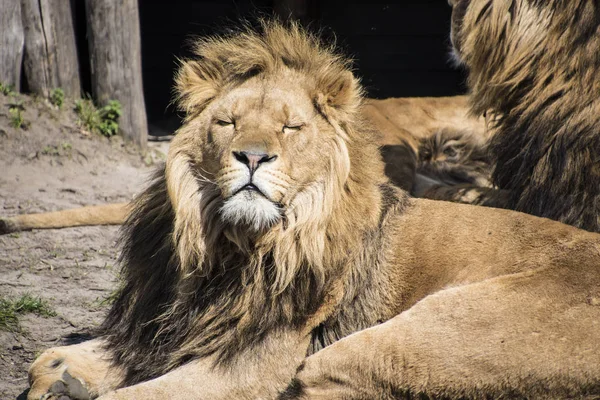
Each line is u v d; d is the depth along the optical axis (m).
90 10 16.05
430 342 6.26
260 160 6.41
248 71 6.88
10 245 11.32
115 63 16.06
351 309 6.92
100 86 16.17
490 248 6.97
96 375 7.23
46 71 15.93
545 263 6.76
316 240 6.67
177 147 6.79
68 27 16.22
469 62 9.86
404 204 7.51
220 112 6.67
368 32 20.70
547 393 6.08
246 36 7.16
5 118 15.10
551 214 8.70
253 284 6.71
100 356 7.44
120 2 15.92
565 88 8.80
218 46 7.09
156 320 7.01
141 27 20.33
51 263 10.81
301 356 6.79
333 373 6.29
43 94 15.92
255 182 6.40
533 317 6.29
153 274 7.25
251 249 6.70
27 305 9.20
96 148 15.45
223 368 6.63
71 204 13.19
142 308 7.25
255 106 6.63
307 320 6.83
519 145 9.34
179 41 20.38
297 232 6.65
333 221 6.75
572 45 8.76
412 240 7.19
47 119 15.51
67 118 15.79
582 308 6.29
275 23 7.31
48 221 11.90
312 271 6.74
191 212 6.72
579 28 8.69
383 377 6.24
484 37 9.55
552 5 8.98
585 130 8.48
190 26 20.34
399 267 7.11
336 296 6.88
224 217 6.55
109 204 13.00
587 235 6.92
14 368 8.02
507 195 9.47
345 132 6.89
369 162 7.12
